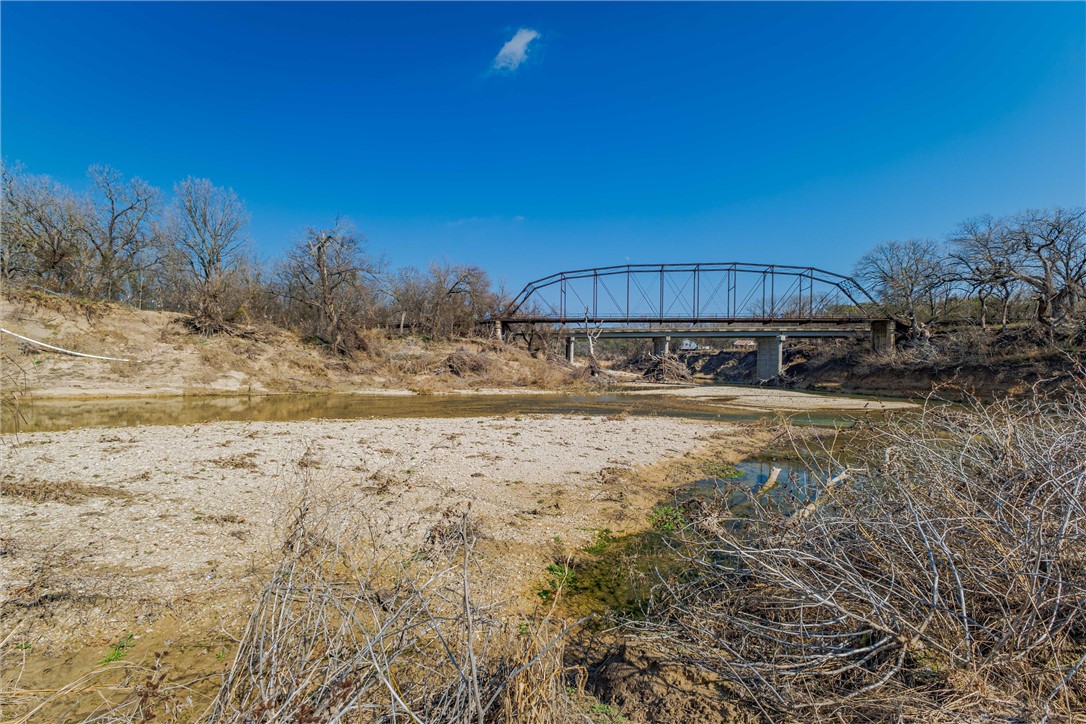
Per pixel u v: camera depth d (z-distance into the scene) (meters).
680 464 13.02
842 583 3.66
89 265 35.50
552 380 45.62
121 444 13.16
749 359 81.19
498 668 3.12
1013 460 4.31
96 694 3.93
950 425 5.40
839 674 3.56
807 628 3.93
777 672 3.53
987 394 31.81
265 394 31.89
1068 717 2.80
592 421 21.89
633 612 5.57
